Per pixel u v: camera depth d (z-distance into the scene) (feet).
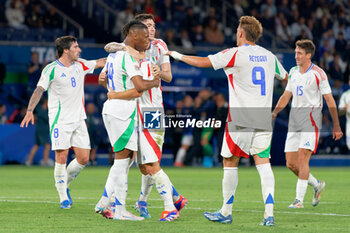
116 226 68.03
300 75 94.99
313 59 267.80
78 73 90.53
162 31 258.57
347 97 136.15
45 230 64.90
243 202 99.19
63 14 252.21
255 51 69.56
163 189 73.56
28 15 248.73
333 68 266.16
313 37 283.18
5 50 205.46
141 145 73.56
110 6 264.72
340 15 293.02
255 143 70.03
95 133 209.46
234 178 70.85
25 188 124.57
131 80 69.82
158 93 76.33
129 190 122.01
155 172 73.82
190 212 83.76
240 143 69.72
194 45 255.70
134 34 70.64
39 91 87.81
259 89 69.26
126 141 71.51
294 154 97.19
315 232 64.85
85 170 191.62
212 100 207.10
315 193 94.73
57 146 88.48
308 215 82.02
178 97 206.08
